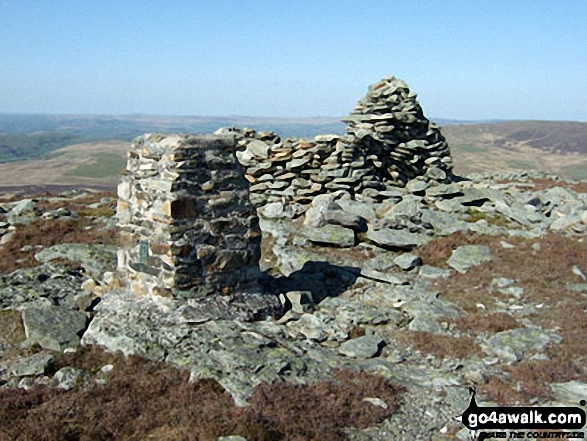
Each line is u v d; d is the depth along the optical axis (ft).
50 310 40.14
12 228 67.00
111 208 82.69
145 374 32.07
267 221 69.10
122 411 28.17
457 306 46.52
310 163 76.59
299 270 53.88
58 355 34.96
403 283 51.26
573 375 34.01
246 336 36.32
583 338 39.29
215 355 33.40
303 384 31.37
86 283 46.32
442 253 58.59
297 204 73.92
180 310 38.40
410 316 44.78
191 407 28.30
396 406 30.48
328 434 26.71
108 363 34.01
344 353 38.01
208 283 40.73
